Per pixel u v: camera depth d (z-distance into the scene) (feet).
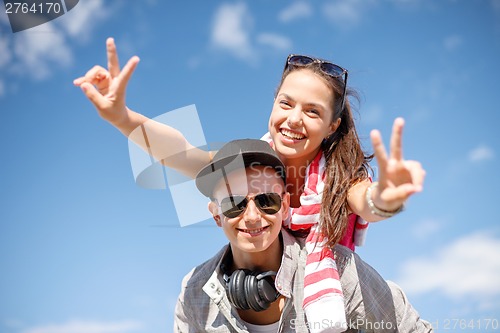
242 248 5.11
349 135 5.70
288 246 5.37
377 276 5.49
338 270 5.34
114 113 4.74
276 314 5.38
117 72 4.75
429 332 5.58
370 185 4.88
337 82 5.58
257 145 5.19
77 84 4.68
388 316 5.41
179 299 5.71
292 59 5.70
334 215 5.26
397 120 4.09
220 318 5.42
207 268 5.60
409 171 4.11
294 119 5.43
